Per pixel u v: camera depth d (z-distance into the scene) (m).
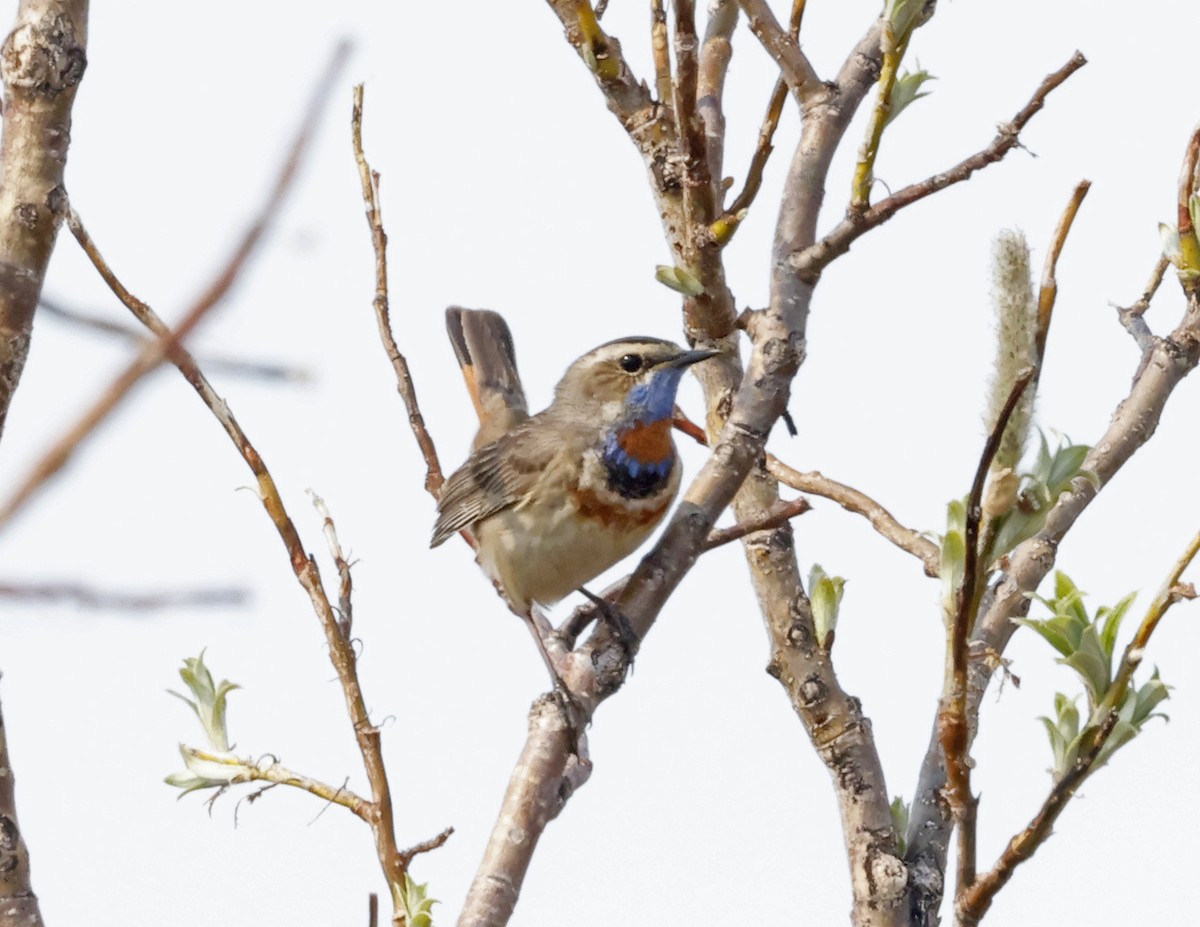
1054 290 7.75
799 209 10.19
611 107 11.09
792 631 11.00
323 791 8.77
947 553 7.64
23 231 6.98
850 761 10.67
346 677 8.60
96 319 3.12
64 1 7.11
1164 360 10.91
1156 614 7.60
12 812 7.54
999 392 7.35
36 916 7.54
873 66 10.39
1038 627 7.78
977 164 8.95
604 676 10.04
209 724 9.20
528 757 9.44
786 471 11.88
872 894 10.27
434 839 8.51
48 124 7.04
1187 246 10.80
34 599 3.28
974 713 10.00
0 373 6.92
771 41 10.38
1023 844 7.48
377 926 8.15
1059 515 10.59
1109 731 7.50
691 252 10.06
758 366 10.20
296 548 8.70
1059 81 8.72
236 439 8.75
